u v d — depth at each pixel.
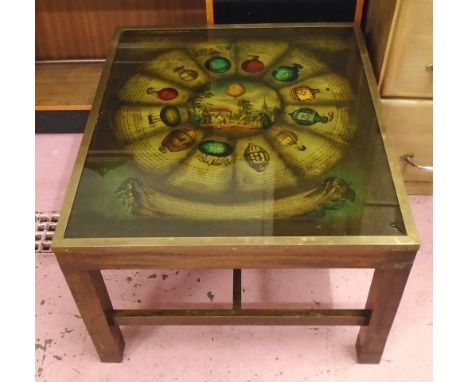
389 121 1.24
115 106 1.05
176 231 0.83
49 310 1.20
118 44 1.20
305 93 1.06
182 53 1.17
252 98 1.05
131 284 1.24
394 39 1.09
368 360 1.09
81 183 0.91
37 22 1.55
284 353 1.12
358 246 0.81
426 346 1.12
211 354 1.12
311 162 0.93
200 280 1.25
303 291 1.22
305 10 1.29
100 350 1.08
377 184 0.89
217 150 0.95
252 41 1.20
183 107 1.04
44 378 1.09
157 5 1.51
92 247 0.82
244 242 0.81
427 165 1.33
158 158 0.94
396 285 0.90
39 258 1.30
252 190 0.89
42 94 1.55
